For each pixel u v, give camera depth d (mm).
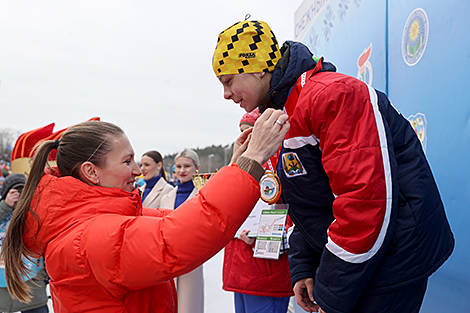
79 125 1040
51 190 920
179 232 824
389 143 1016
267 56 1251
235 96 1312
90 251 840
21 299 1014
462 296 1418
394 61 1931
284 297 2004
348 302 1003
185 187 2918
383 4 2029
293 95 1198
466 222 1400
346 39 2525
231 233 856
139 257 820
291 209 1279
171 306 1070
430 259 1026
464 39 1408
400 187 1051
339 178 1004
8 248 957
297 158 1167
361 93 1041
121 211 953
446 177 1520
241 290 1995
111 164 1000
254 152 920
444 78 1530
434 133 1598
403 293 1038
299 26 3574
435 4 1585
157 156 3377
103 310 893
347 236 995
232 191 852
